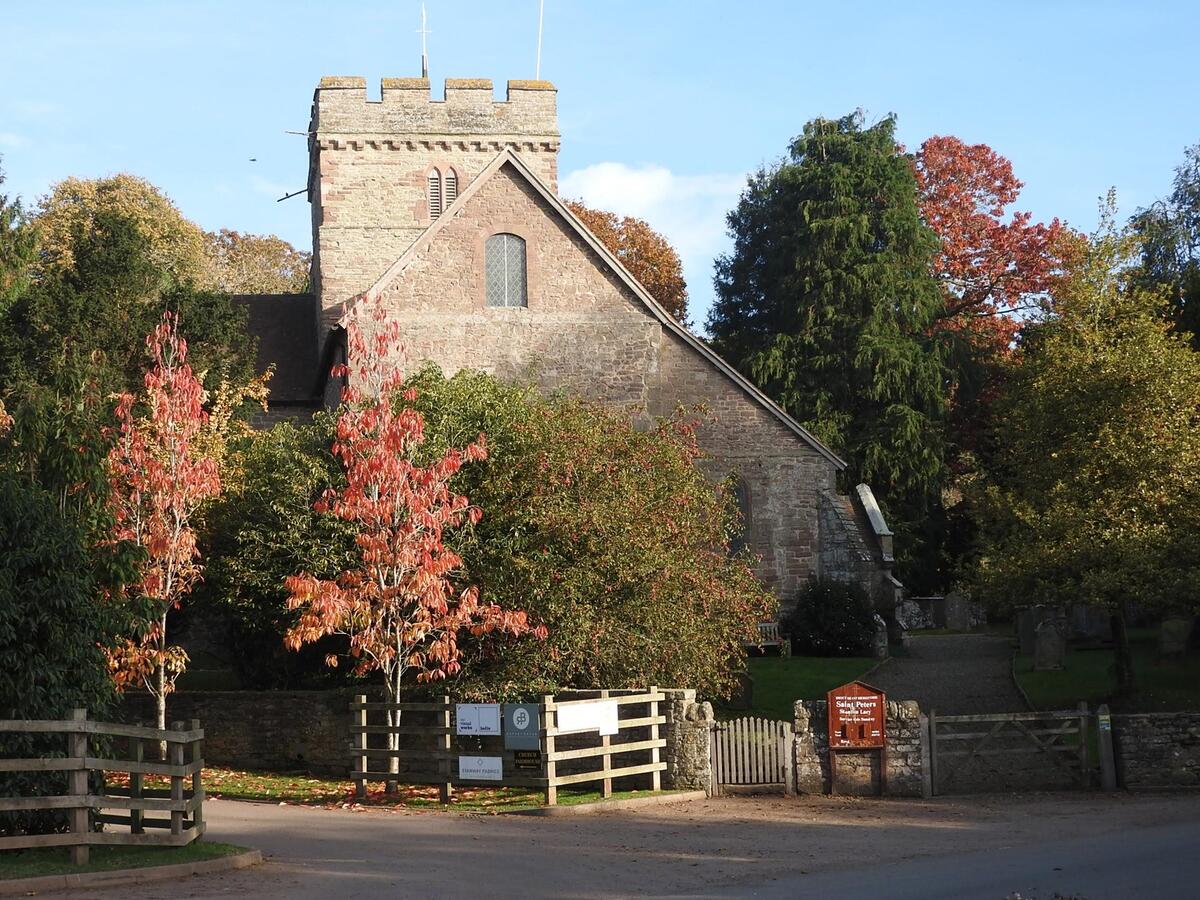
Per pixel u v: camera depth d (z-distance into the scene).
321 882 12.83
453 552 23.28
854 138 54.03
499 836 16.34
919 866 14.10
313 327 46.56
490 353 36.69
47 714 14.47
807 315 52.38
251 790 21.41
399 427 21.69
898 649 39.28
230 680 31.81
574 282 37.28
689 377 38.12
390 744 21.41
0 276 31.50
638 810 18.98
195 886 12.51
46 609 14.73
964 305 60.56
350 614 21.77
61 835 12.91
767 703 29.14
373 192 45.84
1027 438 30.73
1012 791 21.05
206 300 36.50
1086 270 43.28
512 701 22.83
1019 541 28.72
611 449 25.45
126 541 18.95
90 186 56.72
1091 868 13.78
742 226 58.94
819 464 38.31
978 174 62.22
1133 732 21.22
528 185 37.22
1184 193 49.19
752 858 14.67
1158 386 28.81
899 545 50.62
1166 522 27.69
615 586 23.53
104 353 31.88
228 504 27.00
